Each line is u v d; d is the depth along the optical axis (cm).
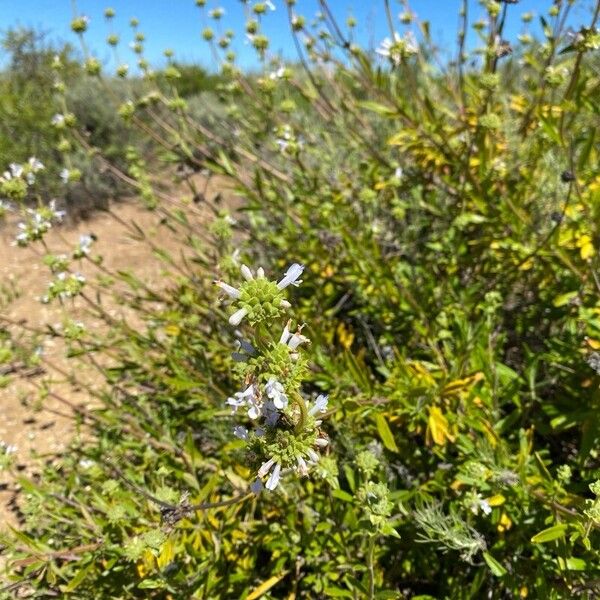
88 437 51
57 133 100
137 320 64
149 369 44
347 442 33
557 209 42
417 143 46
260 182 48
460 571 30
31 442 51
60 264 39
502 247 42
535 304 42
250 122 66
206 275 51
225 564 31
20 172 39
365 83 47
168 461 36
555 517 27
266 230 58
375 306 44
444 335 37
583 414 31
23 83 127
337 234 46
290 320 20
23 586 34
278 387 19
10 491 46
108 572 30
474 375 33
